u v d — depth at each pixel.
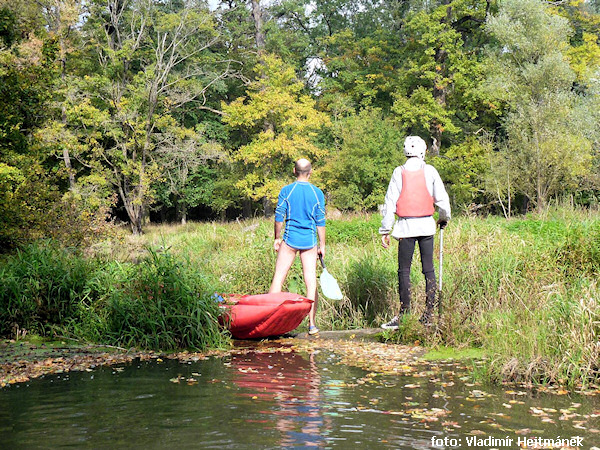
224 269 8.39
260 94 31.81
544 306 5.15
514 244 7.48
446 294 5.84
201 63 37.34
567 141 22.45
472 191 30.09
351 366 4.39
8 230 10.32
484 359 4.48
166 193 36.03
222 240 13.87
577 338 4.23
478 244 7.40
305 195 6.03
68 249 7.91
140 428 2.76
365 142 29.03
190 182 37.25
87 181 28.22
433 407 3.18
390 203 5.79
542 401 3.35
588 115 23.80
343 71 38.66
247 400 3.31
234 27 37.97
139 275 6.06
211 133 38.16
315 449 2.46
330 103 37.44
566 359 4.02
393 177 5.82
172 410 3.08
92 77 30.98
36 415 3.01
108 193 29.02
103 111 30.47
